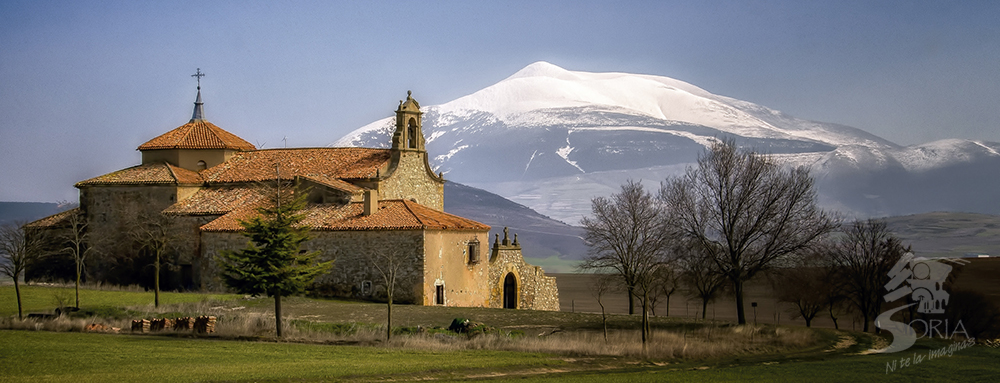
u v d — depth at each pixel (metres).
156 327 50.22
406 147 80.69
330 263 52.66
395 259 67.12
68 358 38.53
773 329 59.69
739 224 64.75
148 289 75.62
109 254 78.19
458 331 51.06
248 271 49.66
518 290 82.25
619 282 78.75
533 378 38.25
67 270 79.44
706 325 60.56
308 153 83.81
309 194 74.56
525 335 51.28
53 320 50.97
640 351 47.09
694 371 41.81
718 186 65.88
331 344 46.72
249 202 75.75
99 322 51.34
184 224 75.56
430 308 63.16
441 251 69.25
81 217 79.50
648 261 68.56
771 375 40.62
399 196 79.44
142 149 83.81
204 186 80.62
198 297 64.31
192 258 74.88
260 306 60.59
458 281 71.62
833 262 76.69
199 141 84.19
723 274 67.06
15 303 60.25
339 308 61.00
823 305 77.12
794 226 64.00
